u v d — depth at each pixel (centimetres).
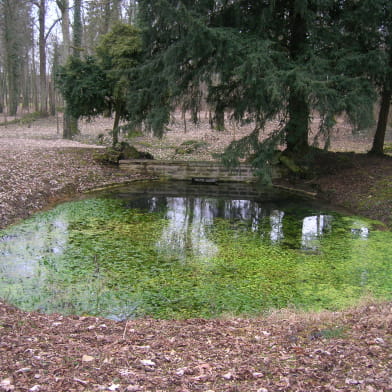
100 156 1594
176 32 1387
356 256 793
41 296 593
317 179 1466
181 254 789
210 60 1355
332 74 1232
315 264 749
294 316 512
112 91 1556
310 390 313
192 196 1332
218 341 421
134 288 631
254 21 1348
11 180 1152
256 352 388
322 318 496
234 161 1363
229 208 1183
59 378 317
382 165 1445
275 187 1494
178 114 3117
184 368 348
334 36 1291
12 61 3316
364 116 1205
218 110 1602
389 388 314
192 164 1597
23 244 809
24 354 356
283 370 347
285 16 1428
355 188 1291
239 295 616
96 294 606
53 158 1501
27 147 1664
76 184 1329
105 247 812
